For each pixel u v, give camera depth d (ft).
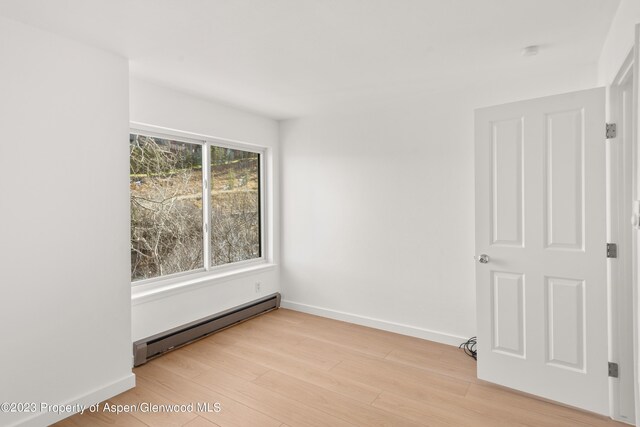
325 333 11.16
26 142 6.25
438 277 10.42
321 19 6.15
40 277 6.47
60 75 6.68
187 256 11.09
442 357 9.41
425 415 6.89
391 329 11.27
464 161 9.88
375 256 11.58
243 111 12.19
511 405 7.23
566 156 7.00
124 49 7.34
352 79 9.14
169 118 9.87
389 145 11.19
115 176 7.61
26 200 6.27
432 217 10.46
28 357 6.32
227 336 10.91
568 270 7.04
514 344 7.65
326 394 7.63
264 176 13.74
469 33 6.71
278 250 13.94
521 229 7.52
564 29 6.54
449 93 10.05
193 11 5.84
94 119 7.23
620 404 6.64
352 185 12.00
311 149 12.96
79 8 5.71
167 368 8.80
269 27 6.43
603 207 6.69
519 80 9.00
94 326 7.26
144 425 6.57
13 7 5.65
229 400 7.41
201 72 8.64
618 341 6.63
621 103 6.45
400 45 7.21
